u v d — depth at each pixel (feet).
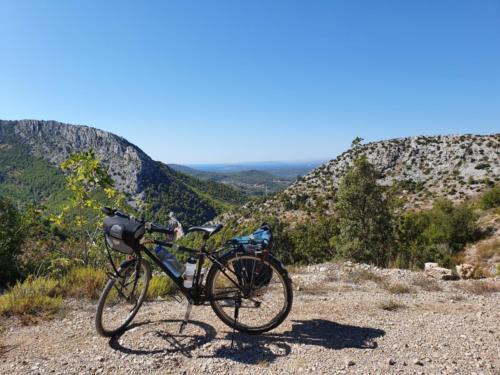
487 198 122.72
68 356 10.32
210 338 11.48
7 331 12.01
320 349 10.85
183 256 12.63
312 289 18.08
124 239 11.57
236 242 12.26
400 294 17.76
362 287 18.98
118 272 11.69
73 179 24.20
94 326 12.35
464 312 14.97
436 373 9.55
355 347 11.05
